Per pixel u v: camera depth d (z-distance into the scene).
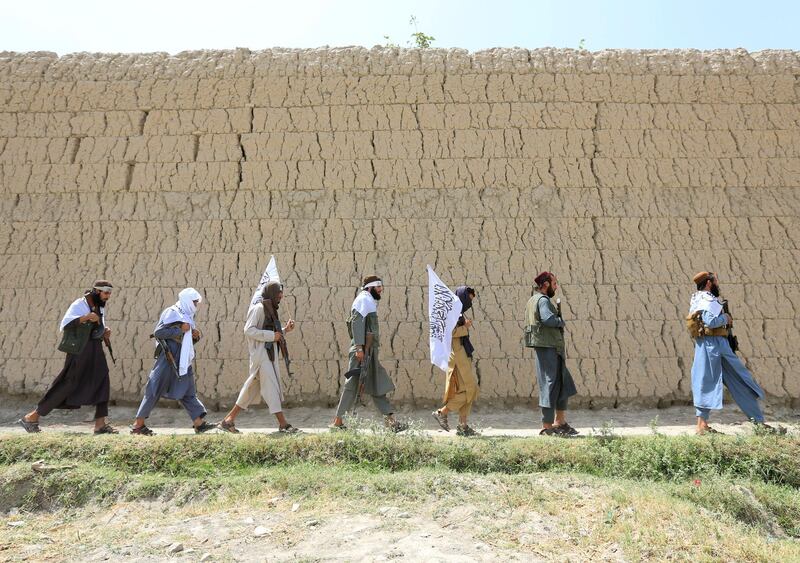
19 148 9.14
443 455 5.64
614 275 8.67
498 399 8.25
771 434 6.04
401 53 9.25
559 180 8.95
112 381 8.36
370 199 8.91
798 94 9.21
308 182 8.97
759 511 4.91
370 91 9.12
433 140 9.02
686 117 9.13
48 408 6.55
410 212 8.86
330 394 8.27
